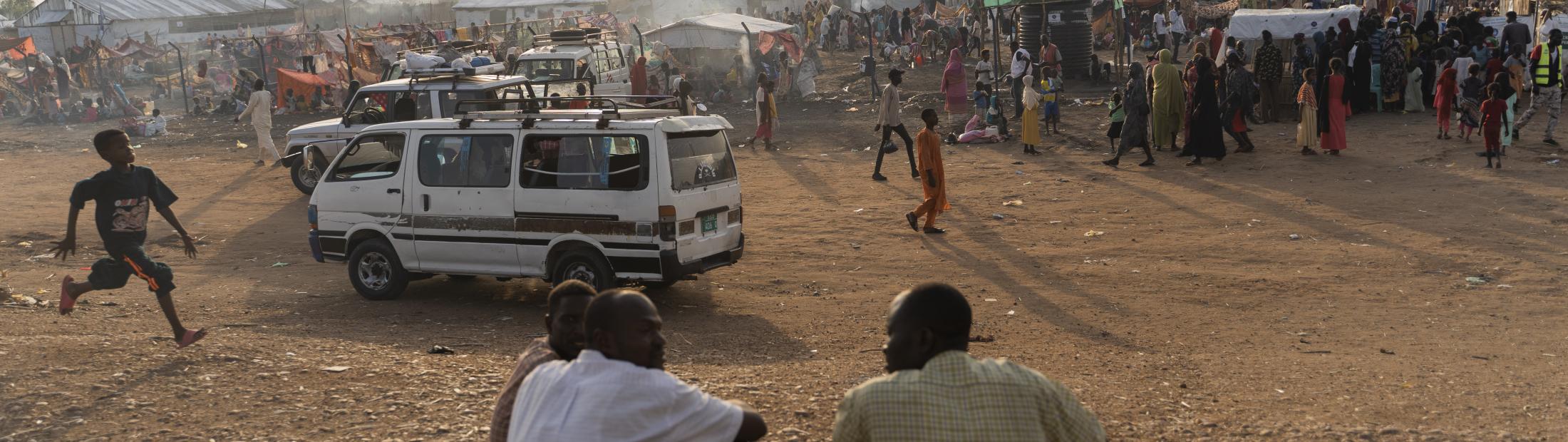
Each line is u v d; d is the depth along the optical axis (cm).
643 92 2553
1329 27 2197
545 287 1066
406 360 695
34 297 1002
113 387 611
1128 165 1722
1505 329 824
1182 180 1562
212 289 1055
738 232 988
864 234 1283
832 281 1056
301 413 567
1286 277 1020
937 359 271
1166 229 1258
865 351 784
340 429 543
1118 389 644
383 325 884
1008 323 877
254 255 1249
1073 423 268
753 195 1586
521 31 3809
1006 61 3500
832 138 2181
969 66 3431
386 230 984
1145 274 1045
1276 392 645
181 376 638
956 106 2112
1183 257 1119
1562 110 2069
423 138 965
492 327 877
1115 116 1802
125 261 692
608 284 911
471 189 946
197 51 4375
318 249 1024
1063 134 2062
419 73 1548
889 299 976
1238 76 1734
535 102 961
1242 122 1752
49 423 549
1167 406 600
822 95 2950
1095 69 2795
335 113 2964
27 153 2345
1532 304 895
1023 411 263
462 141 952
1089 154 1847
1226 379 682
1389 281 995
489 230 944
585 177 909
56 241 1346
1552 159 1580
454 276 1116
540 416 290
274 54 3541
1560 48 1680
